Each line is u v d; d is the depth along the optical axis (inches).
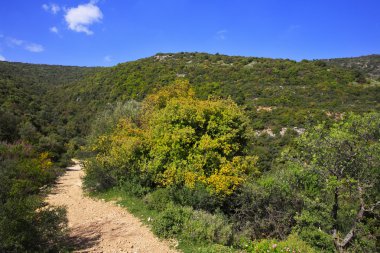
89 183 507.5
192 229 295.3
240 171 404.8
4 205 238.7
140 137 498.9
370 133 349.7
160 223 309.0
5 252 210.1
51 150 945.5
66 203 436.8
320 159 366.9
